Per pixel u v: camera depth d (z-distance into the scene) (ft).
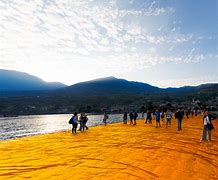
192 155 38.32
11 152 40.29
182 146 46.24
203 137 53.83
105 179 25.08
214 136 64.13
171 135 64.03
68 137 62.23
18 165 30.91
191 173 28.40
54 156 36.68
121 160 33.86
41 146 46.85
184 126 98.17
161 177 26.35
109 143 49.55
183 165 31.89
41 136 65.62
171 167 30.66
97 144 48.39
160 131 76.07
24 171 28.04
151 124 114.21
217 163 34.12
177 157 36.55
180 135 64.23
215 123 137.28
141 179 25.35
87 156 36.52
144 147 44.47
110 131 77.66
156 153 39.09
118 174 26.96
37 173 27.22
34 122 387.96
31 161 33.22
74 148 43.88
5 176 25.98
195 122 126.82
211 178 26.89
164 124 113.19
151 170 28.99
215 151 42.52
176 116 80.18
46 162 32.60
